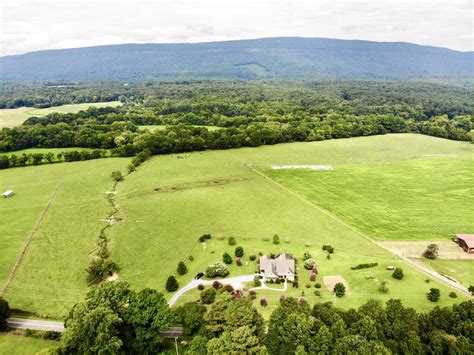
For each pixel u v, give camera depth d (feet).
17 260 302.66
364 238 341.41
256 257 305.12
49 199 426.51
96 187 466.70
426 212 397.60
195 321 212.02
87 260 304.71
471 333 187.83
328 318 201.67
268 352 190.90
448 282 272.72
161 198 431.43
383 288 257.55
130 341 205.05
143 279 279.49
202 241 333.83
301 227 361.51
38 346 212.02
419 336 195.52
